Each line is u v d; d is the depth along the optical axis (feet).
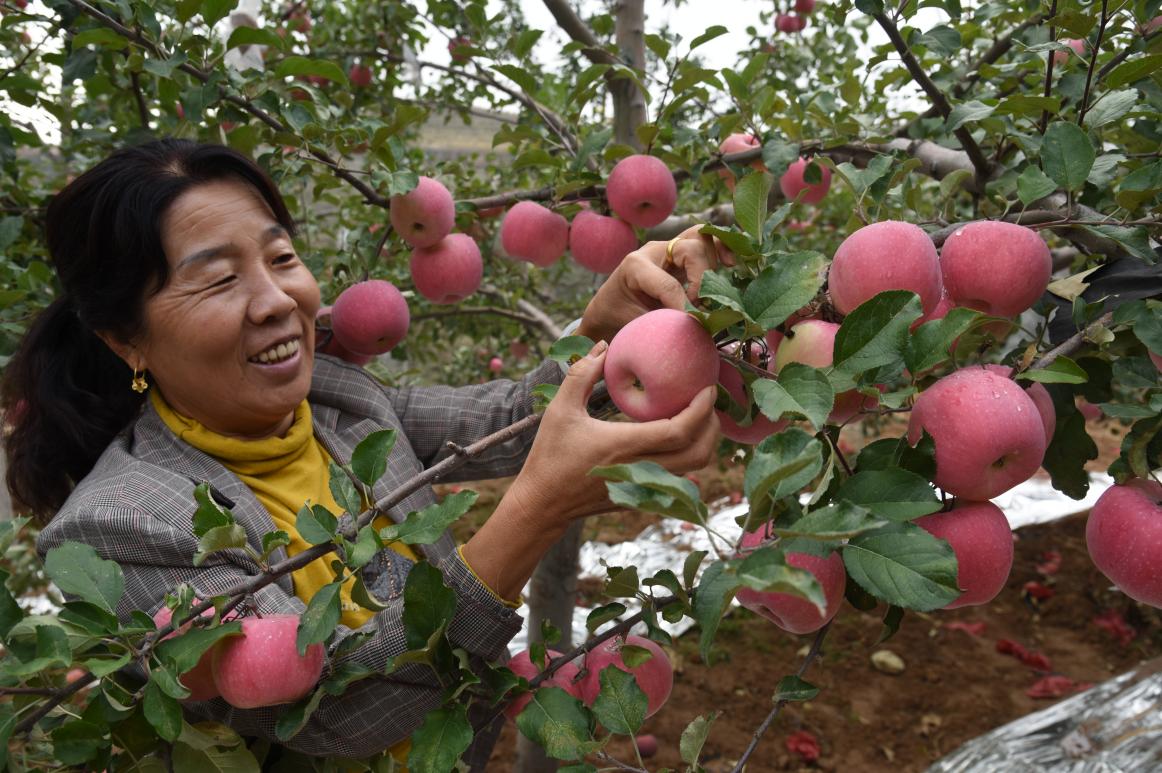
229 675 3.40
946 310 3.84
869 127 7.21
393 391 6.40
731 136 7.63
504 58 9.73
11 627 3.31
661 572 3.51
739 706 12.36
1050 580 15.02
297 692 3.48
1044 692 12.39
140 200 4.25
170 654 3.15
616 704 3.46
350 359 7.04
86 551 3.46
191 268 4.36
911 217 5.33
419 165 11.39
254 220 4.55
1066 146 3.95
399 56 11.59
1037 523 16.34
